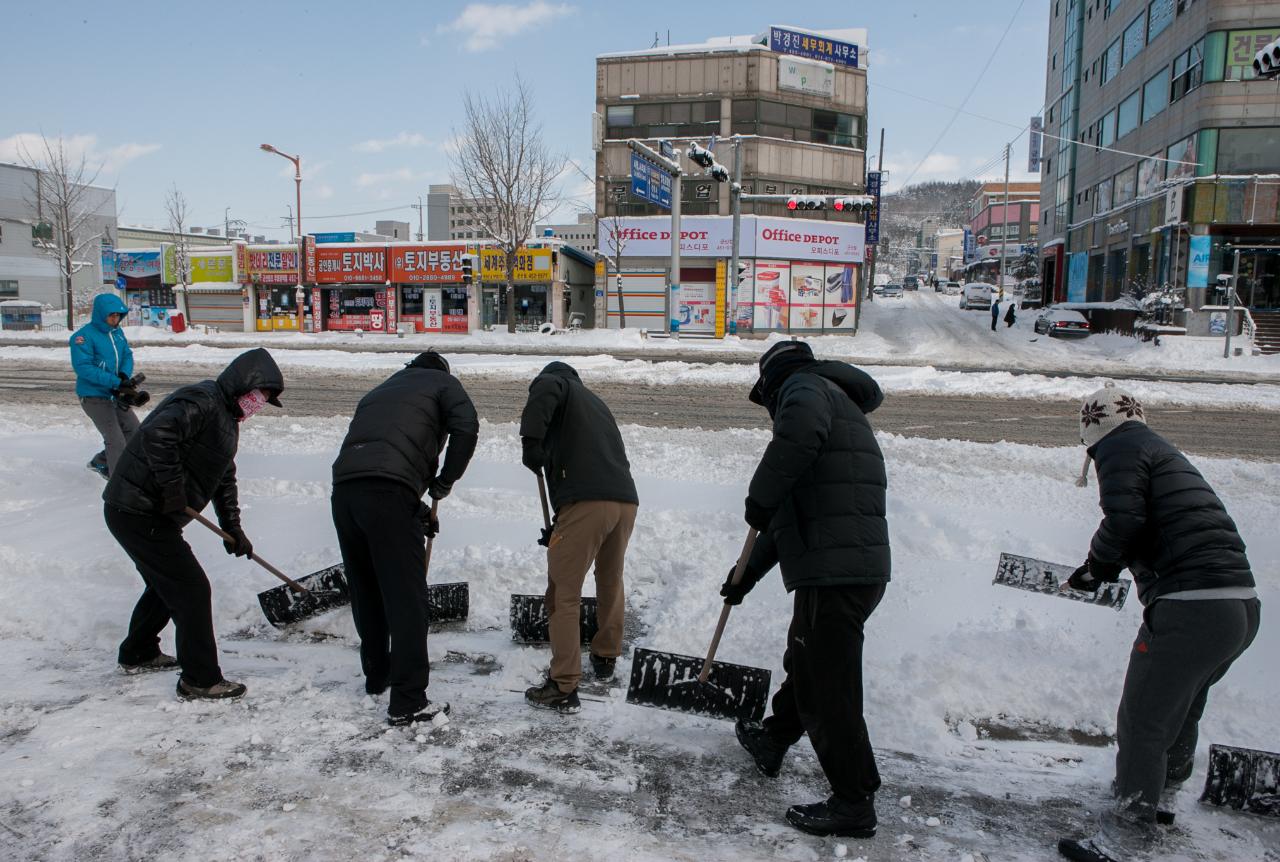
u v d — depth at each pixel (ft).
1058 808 10.09
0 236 181.37
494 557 17.99
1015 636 14.06
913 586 16.55
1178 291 94.02
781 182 116.47
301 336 118.21
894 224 606.96
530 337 99.25
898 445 32.78
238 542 13.70
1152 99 106.63
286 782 10.02
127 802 9.49
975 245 324.60
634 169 81.82
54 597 16.24
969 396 52.01
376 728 11.49
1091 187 133.08
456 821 9.28
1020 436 37.24
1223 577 9.04
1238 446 35.55
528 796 9.88
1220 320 89.61
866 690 12.56
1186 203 92.58
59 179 141.59
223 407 12.47
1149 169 106.52
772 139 115.03
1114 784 9.62
